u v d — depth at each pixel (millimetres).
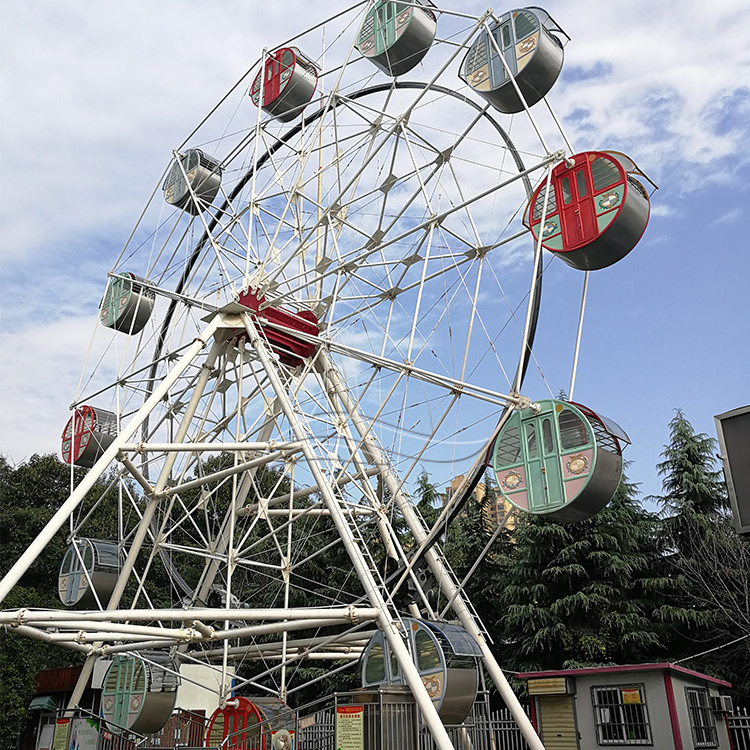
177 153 27766
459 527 43812
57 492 51750
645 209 16719
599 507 16391
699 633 34562
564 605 33781
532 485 16922
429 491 45125
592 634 33094
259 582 47562
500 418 17703
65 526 49031
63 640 18922
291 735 19547
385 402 18641
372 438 21969
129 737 21672
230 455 46844
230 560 20828
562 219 17359
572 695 23328
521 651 34875
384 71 23531
